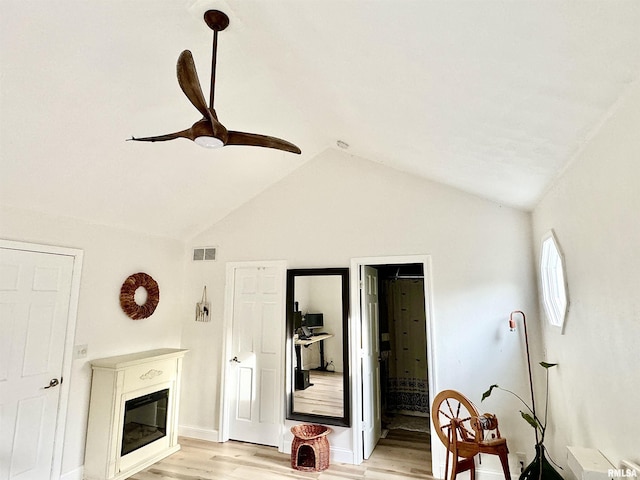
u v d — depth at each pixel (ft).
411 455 12.74
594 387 7.02
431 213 12.57
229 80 9.09
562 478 8.63
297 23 6.23
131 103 8.58
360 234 13.30
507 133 7.07
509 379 11.09
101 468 10.91
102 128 8.93
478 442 9.52
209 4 6.72
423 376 17.43
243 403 14.20
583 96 5.10
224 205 14.78
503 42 4.52
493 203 11.98
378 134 10.19
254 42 7.86
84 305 11.69
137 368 12.05
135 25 6.88
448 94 6.38
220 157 11.97
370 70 6.64
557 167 7.78
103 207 11.73
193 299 15.46
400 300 18.20
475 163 9.37
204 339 15.03
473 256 11.93
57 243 11.02
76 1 6.09
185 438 14.42
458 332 11.69
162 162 11.02
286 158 13.61
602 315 6.35
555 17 3.83
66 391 10.91
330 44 6.35
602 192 5.91
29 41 6.46
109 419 11.10
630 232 5.06
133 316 13.21
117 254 12.94
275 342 14.01
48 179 9.67
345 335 12.81
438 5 4.25
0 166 8.65
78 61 7.14
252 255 14.76
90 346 11.78
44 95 7.53
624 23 3.63
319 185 14.17
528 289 11.28
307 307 13.55
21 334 9.96
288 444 13.04
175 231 15.05
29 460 9.95
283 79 9.25
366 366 13.04
